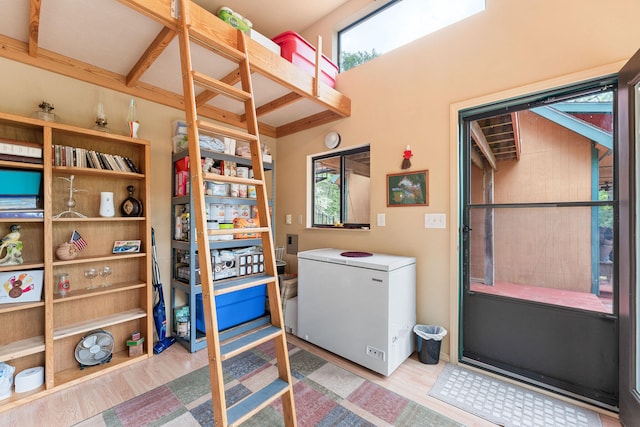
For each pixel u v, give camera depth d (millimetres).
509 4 1999
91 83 2223
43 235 1965
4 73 1874
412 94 2467
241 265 2816
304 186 3402
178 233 2613
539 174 1944
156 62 2119
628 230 1497
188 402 1715
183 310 2533
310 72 2541
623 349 1536
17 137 1873
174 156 2584
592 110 1762
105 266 2266
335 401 1734
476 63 2133
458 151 2207
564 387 1800
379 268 2002
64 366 2029
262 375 2027
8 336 1817
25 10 1578
